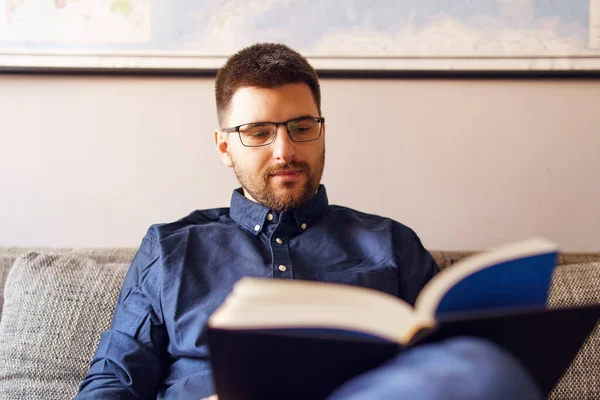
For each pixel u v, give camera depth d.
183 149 1.50
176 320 1.02
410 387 0.38
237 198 1.17
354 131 1.49
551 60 1.43
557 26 1.43
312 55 1.46
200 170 1.50
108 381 0.97
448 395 0.37
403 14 1.45
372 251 1.12
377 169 1.49
